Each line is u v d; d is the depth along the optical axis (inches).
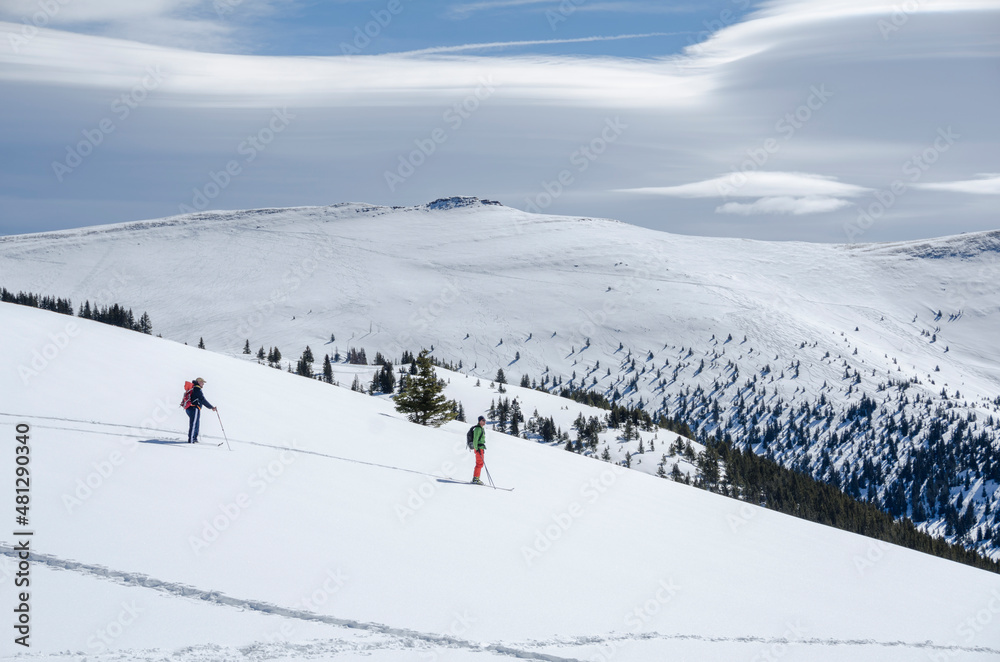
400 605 423.5
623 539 720.3
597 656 403.2
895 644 522.3
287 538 504.1
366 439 1071.6
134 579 388.8
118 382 1033.5
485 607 444.5
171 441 761.0
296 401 1331.2
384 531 571.8
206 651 331.6
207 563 428.8
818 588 657.6
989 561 6033.5
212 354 1790.1
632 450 6565.0
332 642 362.6
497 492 854.5
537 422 7249.0
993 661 519.8
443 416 1642.5
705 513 1004.6
